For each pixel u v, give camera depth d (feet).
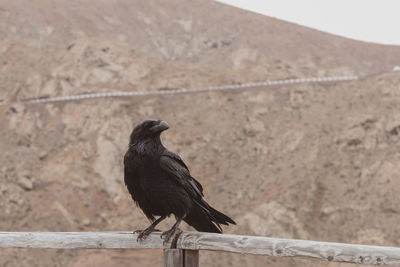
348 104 189.06
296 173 164.55
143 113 196.34
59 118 192.95
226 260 138.82
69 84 207.31
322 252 16.16
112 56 219.82
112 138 180.45
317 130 182.09
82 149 177.88
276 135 188.03
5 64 223.92
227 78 219.41
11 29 304.50
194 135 192.85
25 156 179.22
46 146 183.93
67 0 366.43
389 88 185.98
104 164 172.55
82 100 198.18
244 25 363.35
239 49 326.24
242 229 148.87
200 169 182.19
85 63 214.69
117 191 167.73
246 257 139.33
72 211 161.58
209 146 189.67
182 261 19.98
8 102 204.44
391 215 143.74
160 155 22.31
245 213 157.38
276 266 135.13
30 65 221.25
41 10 336.29
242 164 180.65
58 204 162.91
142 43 342.64
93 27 340.18
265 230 146.61
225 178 176.76
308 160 168.55
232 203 164.66
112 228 157.17
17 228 154.71
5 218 157.89
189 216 23.16
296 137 183.01
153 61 230.27
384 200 147.33
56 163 175.73
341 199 151.43
